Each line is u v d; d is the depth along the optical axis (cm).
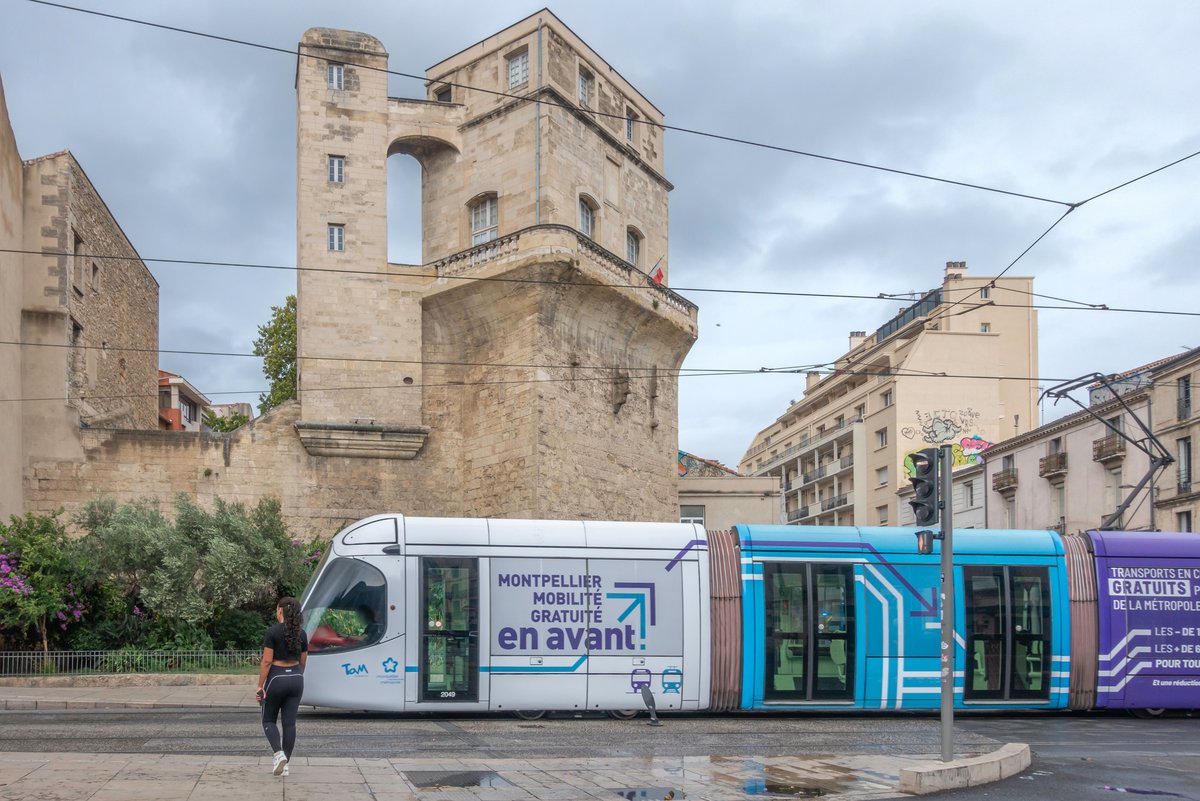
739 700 1906
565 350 3728
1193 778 1332
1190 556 2103
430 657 1811
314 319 3747
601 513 3822
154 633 2719
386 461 3762
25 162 3509
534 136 3741
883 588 1975
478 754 1408
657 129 4481
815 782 1223
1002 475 5234
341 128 3859
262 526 3056
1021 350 6775
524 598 1859
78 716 1797
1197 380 4019
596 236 3978
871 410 6906
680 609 1911
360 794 1049
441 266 3853
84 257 3722
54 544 2738
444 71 4081
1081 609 2045
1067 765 1409
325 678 1788
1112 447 4397
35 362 3450
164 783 1056
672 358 4312
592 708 1858
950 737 1275
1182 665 2056
